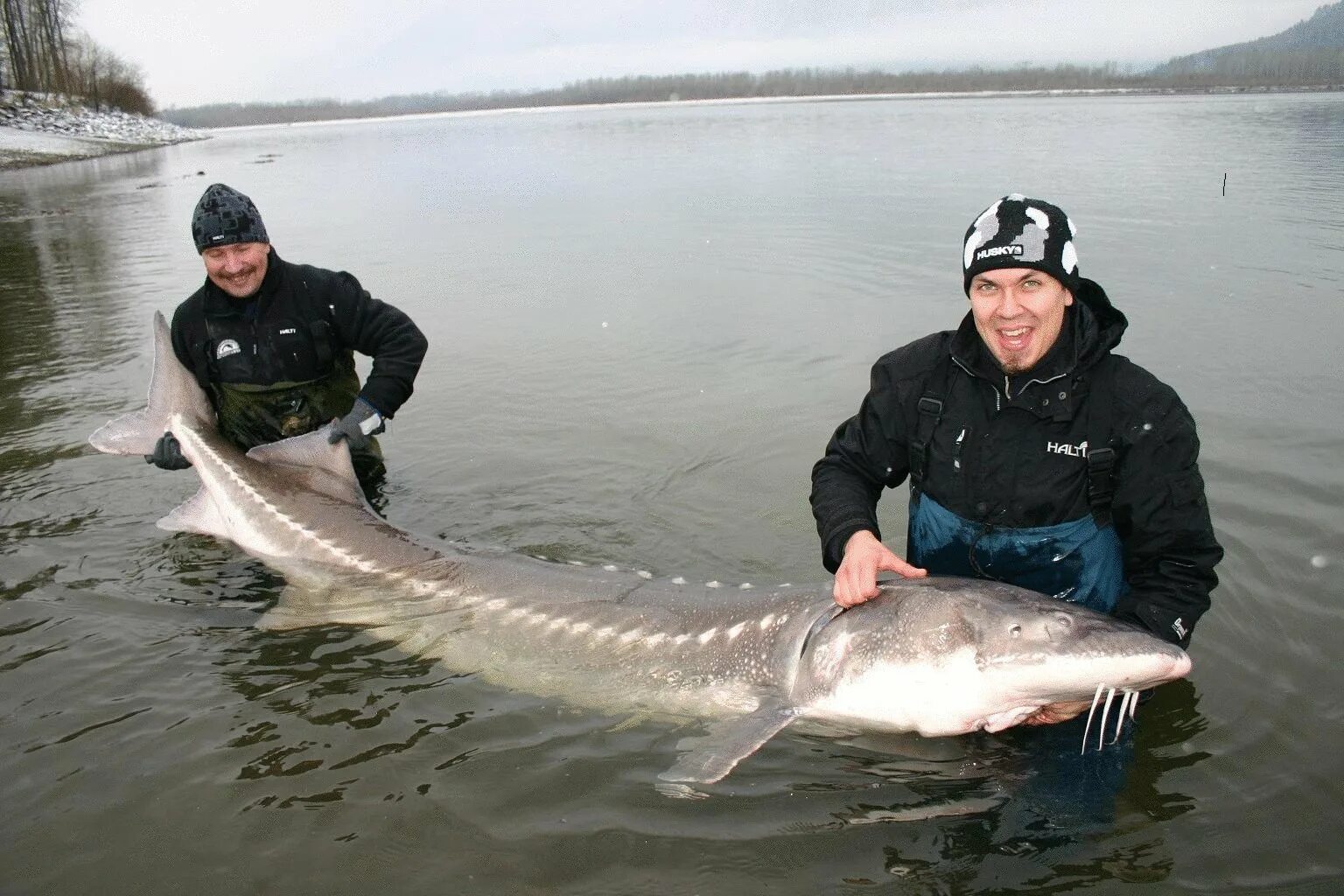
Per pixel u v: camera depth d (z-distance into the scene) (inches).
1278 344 282.2
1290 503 189.0
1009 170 705.6
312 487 195.0
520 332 341.4
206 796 120.8
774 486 215.8
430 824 115.6
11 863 110.2
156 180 992.9
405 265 460.1
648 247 477.4
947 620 125.0
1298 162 669.3
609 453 236.7
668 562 185.2
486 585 166.4
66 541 192.2
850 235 473.7
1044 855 108.0
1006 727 127.5
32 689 143.6
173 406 205.5
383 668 150.7
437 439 249.1
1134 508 125.0
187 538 193.6
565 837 113.0
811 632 136.3
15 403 274.4
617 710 141.1
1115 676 115.6
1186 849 108.0
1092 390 125.4
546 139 1487.5
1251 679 138.9
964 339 132.4
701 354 306.7
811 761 126.1
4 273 472.4
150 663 150.9
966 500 134.2
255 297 213.0
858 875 106.1
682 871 107.6
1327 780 117.6
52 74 2297.0
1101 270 370.6
